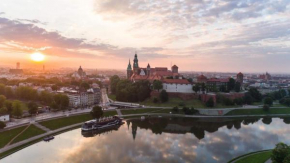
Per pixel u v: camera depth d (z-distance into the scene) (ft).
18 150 486.38
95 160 451.12
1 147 480.23
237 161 428.15
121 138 604.49
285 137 620.08
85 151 498.69
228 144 559.38
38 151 488.02
